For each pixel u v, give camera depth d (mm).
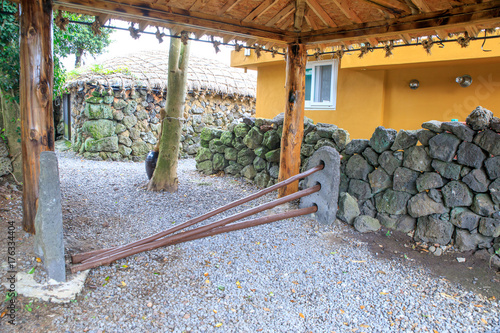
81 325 2463
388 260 3893
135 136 9664
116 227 4359
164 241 3527
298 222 4695
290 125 5191
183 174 7703
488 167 3863
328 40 4719
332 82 7699
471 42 5438
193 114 10711
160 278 3219
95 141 9203
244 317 2754
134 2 3625
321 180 4680
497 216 3816
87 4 3357
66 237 3803
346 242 4250
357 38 4535
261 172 6531
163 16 3855
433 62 5953
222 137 7309
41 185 2764
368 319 2840
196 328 2578
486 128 3906
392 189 4605
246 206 5402
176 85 5953
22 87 3074
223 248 3928
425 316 2908
